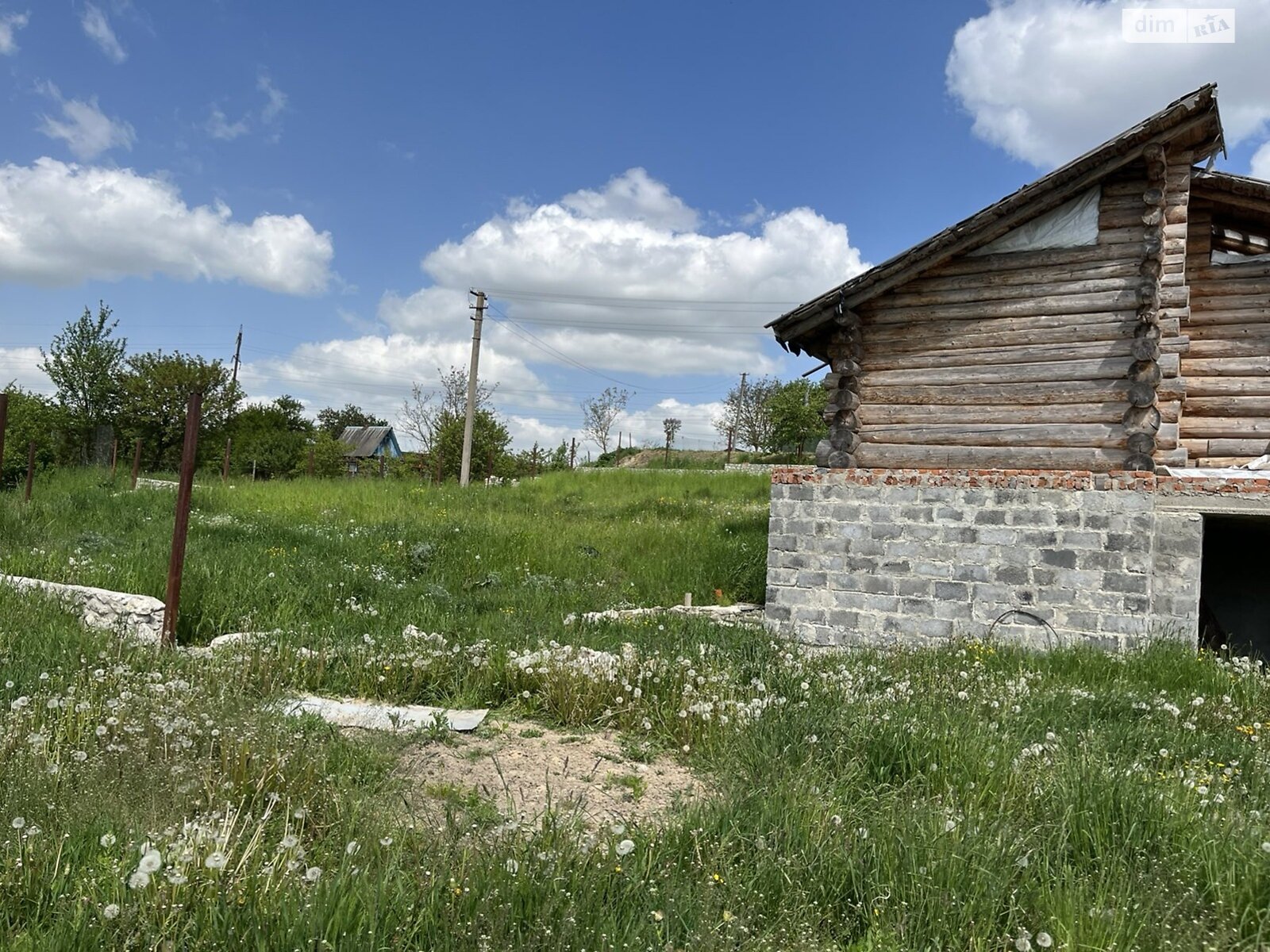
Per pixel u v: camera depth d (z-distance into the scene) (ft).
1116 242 32.01
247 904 9.51
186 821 11.41
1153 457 30.83
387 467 128.67
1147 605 29.25
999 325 33.55
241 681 20.06
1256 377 32.78
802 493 34.88
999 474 31.63
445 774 16.05
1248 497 28.07
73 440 97.86
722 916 10.23
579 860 11.28
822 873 11.57
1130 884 11.28
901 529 33.14
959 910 10.67
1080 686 24.52
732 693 20.71
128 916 9.09
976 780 15.19
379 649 23.99
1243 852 11.76
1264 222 34.65
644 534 52.80
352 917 9.42
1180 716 21.04
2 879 9.73
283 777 13.41
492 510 64.69
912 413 34.68
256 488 73.05
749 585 43.80
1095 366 31.86
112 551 37.14
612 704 20.45
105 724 14.96
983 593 31.73
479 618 30.94
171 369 123.85
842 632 33.86
